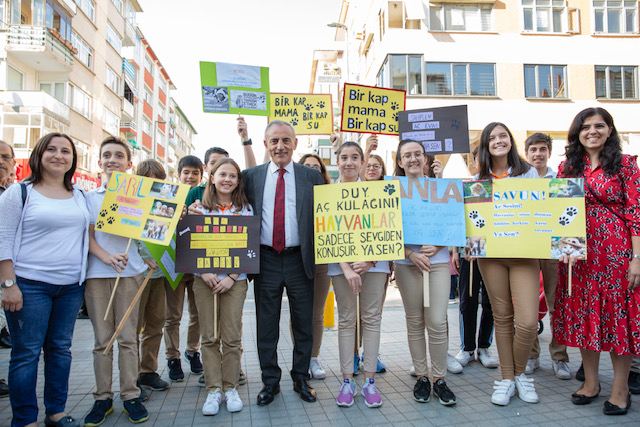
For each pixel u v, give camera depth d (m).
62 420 3.06
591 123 3.42
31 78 17.77
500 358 3.62
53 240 3.04
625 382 3.26
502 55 18.45
